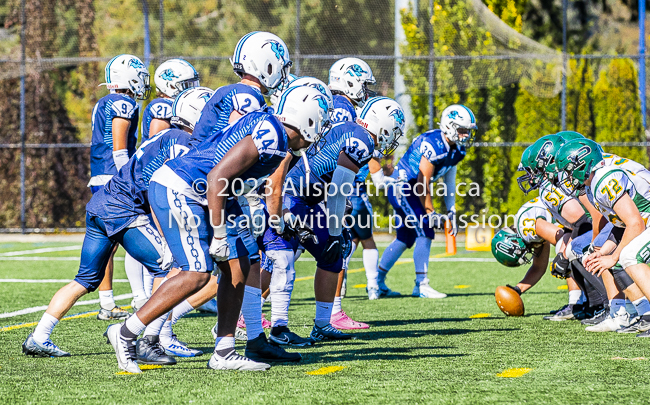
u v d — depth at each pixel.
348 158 15.60
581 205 17.53
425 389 11.09
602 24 66.00
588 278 17.55
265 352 13.51
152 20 64.25
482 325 17.73
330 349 14.88
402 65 42.41
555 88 42.16
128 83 18.95
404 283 26.95
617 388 11.05
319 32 60.53
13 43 52.56
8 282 26.64
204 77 58.53
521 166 16.67
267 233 15.53
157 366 13.21
